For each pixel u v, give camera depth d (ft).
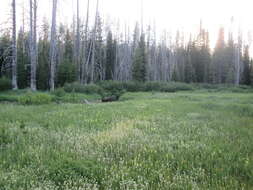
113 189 11.42
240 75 184.03
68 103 58.08
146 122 28.53
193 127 26.02
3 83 73.36
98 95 84.89
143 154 16.29
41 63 105.29
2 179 11.87
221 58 185.88
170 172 13.39
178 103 55.47
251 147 18.26
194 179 12.67
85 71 123.34
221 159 15.34
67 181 11.94
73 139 19.88
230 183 11.89
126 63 172.14
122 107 45.91
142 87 120.57
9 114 33.68
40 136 20.95
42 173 12.91
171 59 215.51
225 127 26.63
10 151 16.66
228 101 65.16
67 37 145.48
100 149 17.01
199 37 207.31
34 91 73.00
